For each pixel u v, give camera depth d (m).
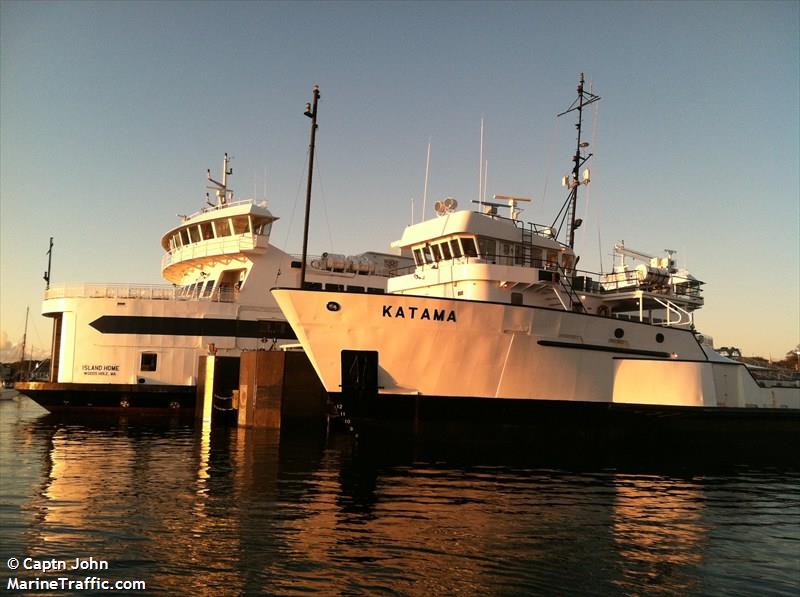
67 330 33.16
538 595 8.37
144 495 13.71
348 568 9.15
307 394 28.28
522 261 24.12
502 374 20.58
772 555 10.34
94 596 8.00
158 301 33.50
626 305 27.33
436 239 23.94
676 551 10.46
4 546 9.90
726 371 24.78
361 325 19.69
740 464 21.45
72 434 26.16
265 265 35.69
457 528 11.39
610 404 22.05
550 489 15.28
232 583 8.48
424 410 19.94
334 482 15.50
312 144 21.59
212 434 26.23
